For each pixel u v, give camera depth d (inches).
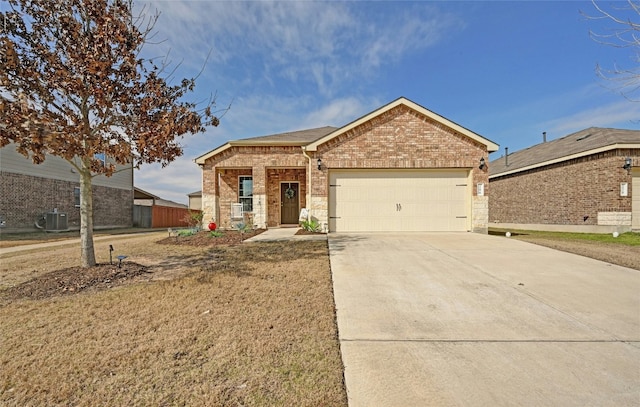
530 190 684.7
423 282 200.7
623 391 93.2
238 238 378.6
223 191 565.0
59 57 198.8
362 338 128.0
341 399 90.0
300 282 198.4
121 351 114.7
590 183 538.6
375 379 99.7
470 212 432.8
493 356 114.0
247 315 147.6
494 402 88.4
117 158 204.5
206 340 123.6
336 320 145.3
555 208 613.6
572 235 477.7
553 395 91.4
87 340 122.8
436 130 435.8
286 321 141.9
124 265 235.3
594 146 535.8
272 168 550.0
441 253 283.7
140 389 93.7
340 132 434.0
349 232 436.1
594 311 155.3
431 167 434.6
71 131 183.9
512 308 159.5
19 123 161.2
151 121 214.8
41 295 175.2
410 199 439.8
